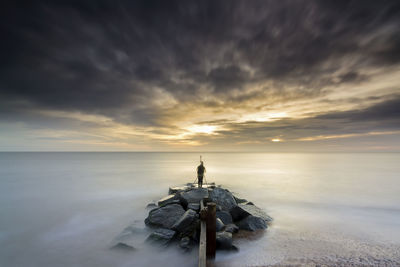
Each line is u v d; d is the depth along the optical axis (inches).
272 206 601.3
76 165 2491.4
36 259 317.7
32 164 2667.3
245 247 314.8
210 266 263.6
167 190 880.3
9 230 442.0
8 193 837.2
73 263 303.4
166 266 283.0
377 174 1499.8
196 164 2773.1
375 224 439.2
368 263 268.1
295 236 363.3
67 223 485.1
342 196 743.7
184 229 352.2
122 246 335.3
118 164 2738.7
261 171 1775.3
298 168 2106.3
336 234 376.2
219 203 471.2
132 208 605.3
